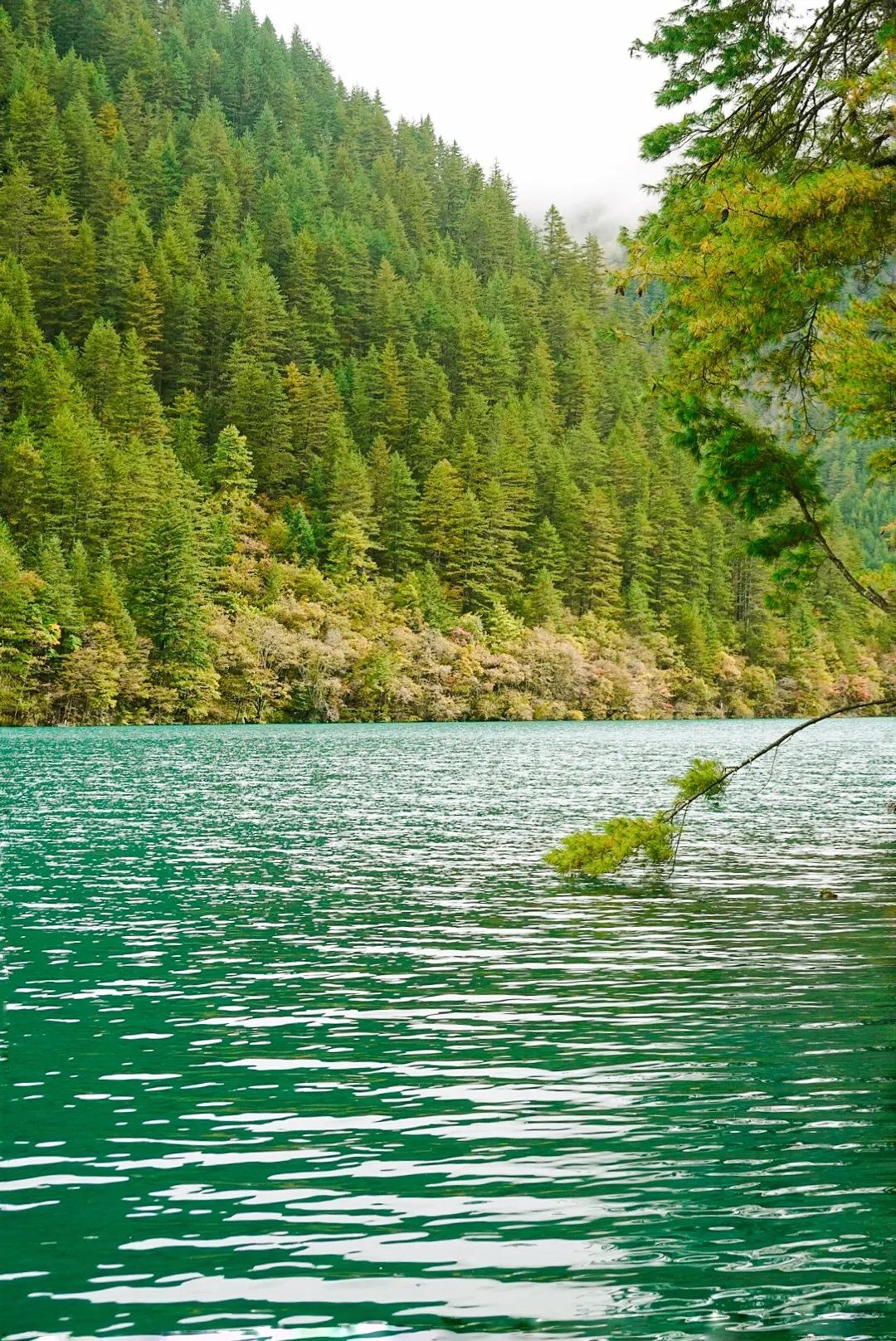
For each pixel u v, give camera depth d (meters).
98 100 184.38
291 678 105.38
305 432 134.25
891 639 140.50
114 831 25.12
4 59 177.00
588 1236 6.18
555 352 185.38
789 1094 8.48
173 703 96.25
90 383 124.25
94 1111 8.16
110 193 157.50
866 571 16.67
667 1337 5.17
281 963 12.84
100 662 88.75
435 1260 5.91
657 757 55.44
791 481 16.23
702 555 140.62
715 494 16.59
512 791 35.50
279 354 145.25
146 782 38.47
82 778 40.06
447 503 126.00
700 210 14.87
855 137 15.34
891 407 14.40
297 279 155.75
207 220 170.88
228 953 13.30
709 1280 5.69
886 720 134.25
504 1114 8.07
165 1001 11.20
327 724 102.19
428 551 128.25
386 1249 6.04
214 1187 6.86
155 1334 5.23
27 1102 8.35
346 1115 8.07
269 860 20.84
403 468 126.44
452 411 151.00
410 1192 6.76
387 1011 10.84
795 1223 6.33
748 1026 10.28
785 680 140.88
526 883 18.36
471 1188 6.81
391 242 187.25
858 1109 8.15
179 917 15.53
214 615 102.88
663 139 16.20
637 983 11.87
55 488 100.75
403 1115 8.05
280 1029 10.26
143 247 145.00
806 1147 7.44
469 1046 9.70
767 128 16.12
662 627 136.88
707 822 26.81
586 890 17.62
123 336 137.38
